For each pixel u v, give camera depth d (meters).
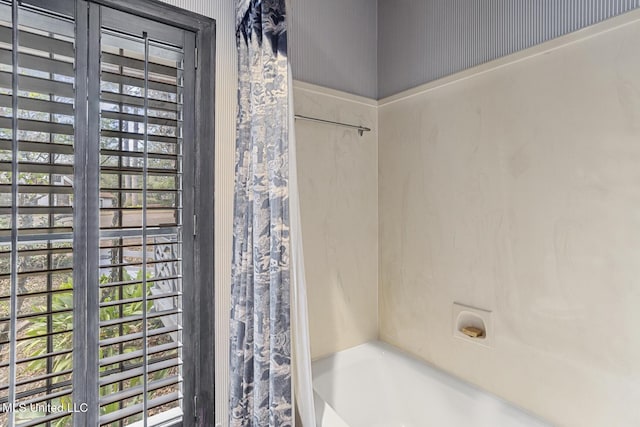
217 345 1.36
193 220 1.30
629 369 1.13
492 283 1.50
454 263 1.65
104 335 1.17
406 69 1.89
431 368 1.73
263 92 1.13
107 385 1.14
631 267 1.12
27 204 1.01
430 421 1.65
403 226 1.90
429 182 1.76
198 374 1.32
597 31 1.18
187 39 1.29
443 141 1.69
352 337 1.96
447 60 1.68
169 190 1.24
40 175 1.03
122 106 1.16
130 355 1.15
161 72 1.23
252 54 1.19
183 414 1.29
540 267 1.34
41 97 1.03
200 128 1.31
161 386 1.23
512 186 1.42
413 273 1.85
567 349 1.27
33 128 1.00
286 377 1.09
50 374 1.03
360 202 1.97
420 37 1.81
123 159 1.18
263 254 1.13
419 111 1.81
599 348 1.19
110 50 1.19
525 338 1.39
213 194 1.34
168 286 1.28
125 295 1.21
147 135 1.18
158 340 1.28
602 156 1.17
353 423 1.71
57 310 1.05
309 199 1.77
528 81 1.37
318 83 1.80
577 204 1.24
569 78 1.25
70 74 1.07
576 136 1.24
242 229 1.30
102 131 1.12
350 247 1.94
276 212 1.08
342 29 1.90
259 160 1.15
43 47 1.03
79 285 1.08
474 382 1.57
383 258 2.02
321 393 1.64
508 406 1.42
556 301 1.30
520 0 1.40
